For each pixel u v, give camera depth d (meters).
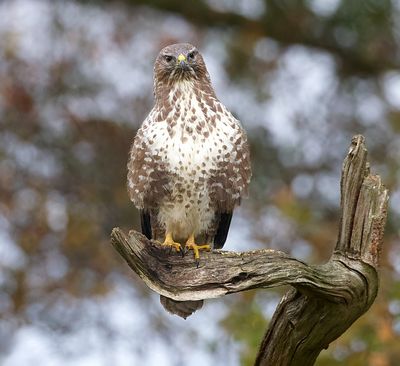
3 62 16.75
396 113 15.82
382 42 17.27
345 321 7.73
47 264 16.42
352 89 17.02
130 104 16.80
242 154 9.85
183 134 9.65
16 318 15.98
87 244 16.53
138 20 17.19
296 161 16.16
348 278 7.59
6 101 16.70
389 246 12.81
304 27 17.28
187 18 17.45
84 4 16.91
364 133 16.28
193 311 9.58
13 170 16.91
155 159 9.72
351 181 7.68
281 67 16.66
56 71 16.80
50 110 16.91
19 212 16.64
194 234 10.23
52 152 17.00
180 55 9.98
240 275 7.55
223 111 9.84
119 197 16.64
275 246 13.53
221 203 9.97
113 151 16.88
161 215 10.08
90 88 16.83
